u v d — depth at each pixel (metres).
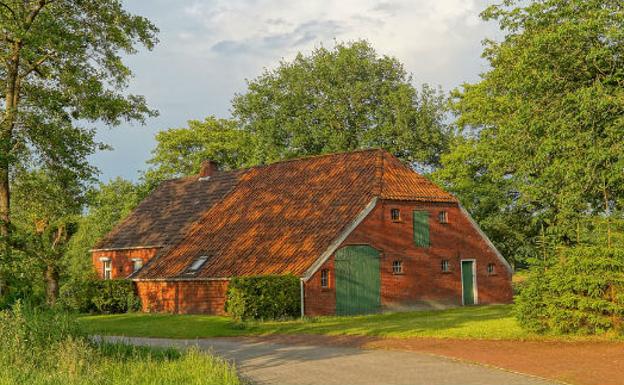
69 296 37.19
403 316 30.58
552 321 20.53
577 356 16.66
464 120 42.62
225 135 66.38
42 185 26.36
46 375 12.88
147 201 49.16
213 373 13.49
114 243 46.12
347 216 33.47
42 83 26.42
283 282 29.84
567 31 21.64
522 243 45.44
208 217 40.62
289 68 64.81
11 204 26.33
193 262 36.19
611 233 20.66
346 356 17.81
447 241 37.56
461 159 42.97
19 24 23.22
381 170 36.16
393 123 60.47
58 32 24.20
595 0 21.97
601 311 20.17
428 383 13.44
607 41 22.20
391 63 63.12
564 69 23.02
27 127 25.36
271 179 41.00
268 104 65.06
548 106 23.05
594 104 20.83
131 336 24.72
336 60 62.19
